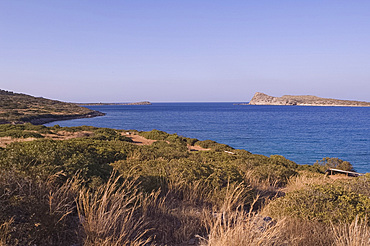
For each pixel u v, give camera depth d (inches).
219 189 257.3
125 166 324.2
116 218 145.9
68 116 4451.3
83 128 1587.1
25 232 123.1
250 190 272.8
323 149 1704.0
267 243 132.6
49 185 165.0
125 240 140.1
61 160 208.2
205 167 301.7
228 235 129.6
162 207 196.4
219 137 2283.5
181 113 7091.5
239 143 1947.6
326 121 4266.7
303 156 1483.8
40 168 176.9
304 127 3206.2
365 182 304.3
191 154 604.1
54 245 126.8
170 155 536.4
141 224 164.4
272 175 403.2
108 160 435.5
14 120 2874.0
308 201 215.6
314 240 161.9
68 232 138.8
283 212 206.5
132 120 4333.2
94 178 194.7
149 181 247.9
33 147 233.9
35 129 1413.6
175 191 246.2
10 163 172.1
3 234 114.1
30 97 6835.6
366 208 202.1
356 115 6235.2
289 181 406.3
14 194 141.2
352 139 2170.3
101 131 1439.5
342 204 207.9
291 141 2043.6
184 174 272.2
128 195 190.4
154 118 4916.3
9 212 129.0
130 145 593.6
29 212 131.0
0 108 4136.3
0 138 940.6
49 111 4653.1
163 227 163.0
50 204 137.8
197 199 247.6
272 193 328.8
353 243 143.1
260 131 2758.4
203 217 185.3
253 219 153.5
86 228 137.6
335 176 829.2
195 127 3196.4
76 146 422.9
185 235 159.3
